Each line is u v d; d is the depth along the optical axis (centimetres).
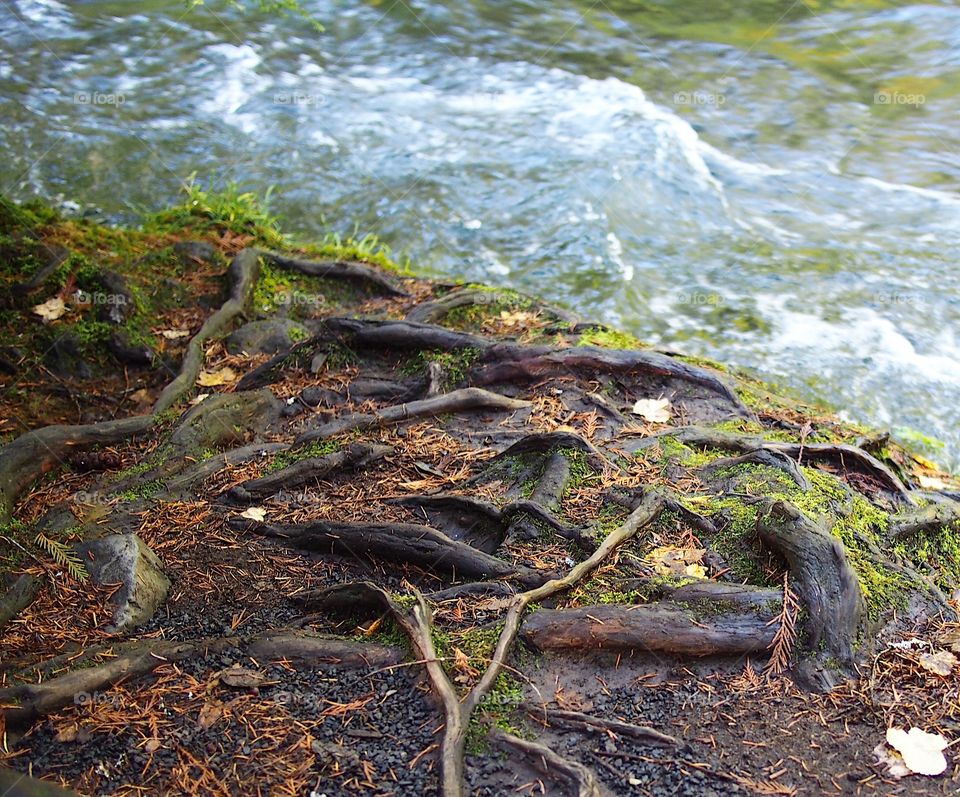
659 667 155
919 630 160
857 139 343
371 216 305
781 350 247
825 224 296
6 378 214
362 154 338
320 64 402
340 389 209
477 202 309
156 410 204
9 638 161
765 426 197
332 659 157
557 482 178
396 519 178
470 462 189
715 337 253
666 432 190
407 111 366
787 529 162
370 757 146
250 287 238
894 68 389
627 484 178
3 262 233
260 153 340
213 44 413
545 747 144
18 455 188
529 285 275
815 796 142
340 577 171
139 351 220
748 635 155
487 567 166
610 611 157
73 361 219
